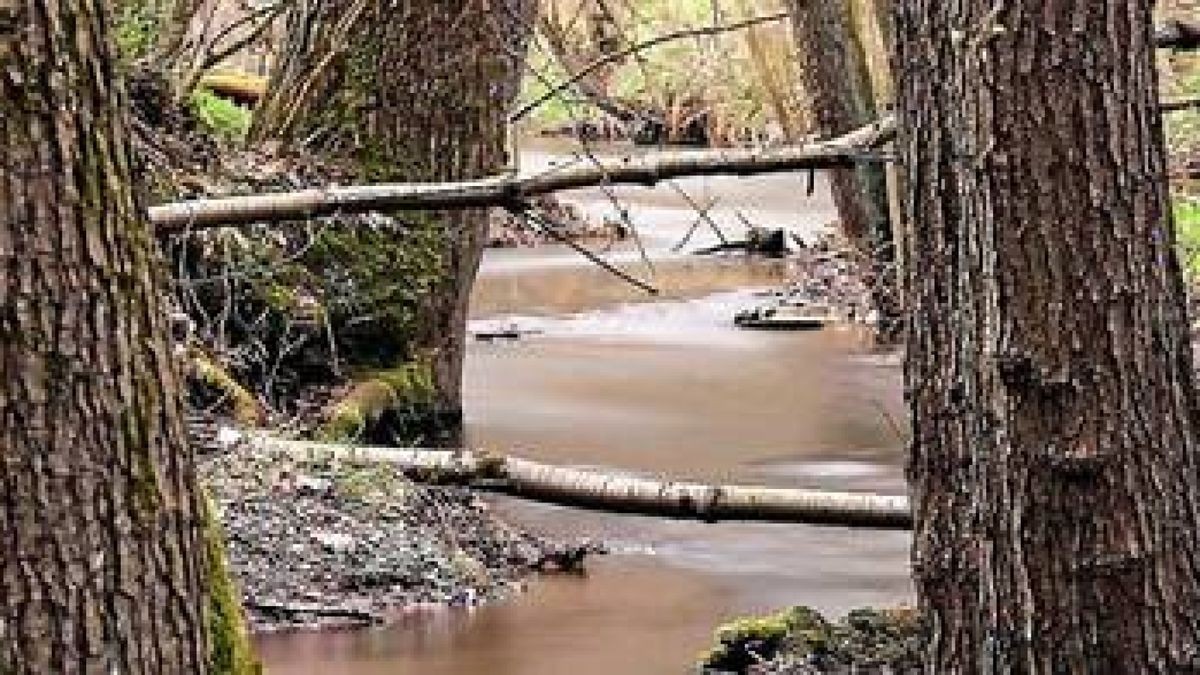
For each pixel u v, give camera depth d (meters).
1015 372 5.15
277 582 9.48
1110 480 5.14
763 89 28.83
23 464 3.22
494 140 13.51
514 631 9.32
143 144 12.02
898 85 5.80
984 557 5.37
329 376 12.96
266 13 13.88
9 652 3.21
